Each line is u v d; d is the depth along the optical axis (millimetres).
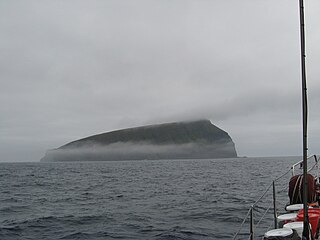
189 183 45219
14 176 72688
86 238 15734
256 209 19000
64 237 16078
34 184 50312
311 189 8672
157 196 31469
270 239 6387
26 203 29094
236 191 32719
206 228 16859
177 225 17797
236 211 21156
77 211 23922
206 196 29719
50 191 39281
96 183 50344
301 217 7117
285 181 33562
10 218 21625
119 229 17391
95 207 25672
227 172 69688
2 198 32844
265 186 36188
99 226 18281
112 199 30344
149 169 100250
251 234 7305
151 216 20828
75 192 37406
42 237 16250
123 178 61281
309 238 5438
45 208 25969
